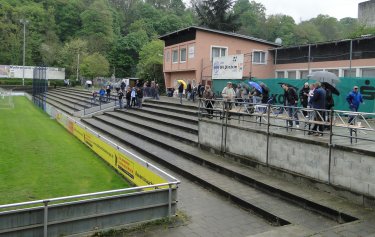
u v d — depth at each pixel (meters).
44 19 92.25
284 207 8.64
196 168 12.29
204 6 50.72
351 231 6.67
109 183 11.30
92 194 6.89
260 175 10.66
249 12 74.19
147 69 44.72
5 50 76.69
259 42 32.22
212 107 14.30
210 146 13.80
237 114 12.88
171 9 121.50
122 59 85.31
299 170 9.77
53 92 55.28
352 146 8.45
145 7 115.69
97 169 13.02
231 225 7.97
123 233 7.23
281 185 9.64
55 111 27.53
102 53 82.69
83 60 68.12
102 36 88.81
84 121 25.94
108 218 7.09
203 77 31.55
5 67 66.25
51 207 6.52
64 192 10.30
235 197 9.39
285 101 14.66
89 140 16.69
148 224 7.58
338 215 7.71
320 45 25.27
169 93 34.84
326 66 24.95
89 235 6.90
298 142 9.78
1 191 10.21
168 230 7.54
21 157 14.49
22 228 6.29
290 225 7.40
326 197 8.62
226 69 25.53
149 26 99.12
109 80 65.44
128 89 28.06
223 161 12.40
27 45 79.62
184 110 22.58
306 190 9.19
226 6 50.34
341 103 18.12
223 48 31.98
